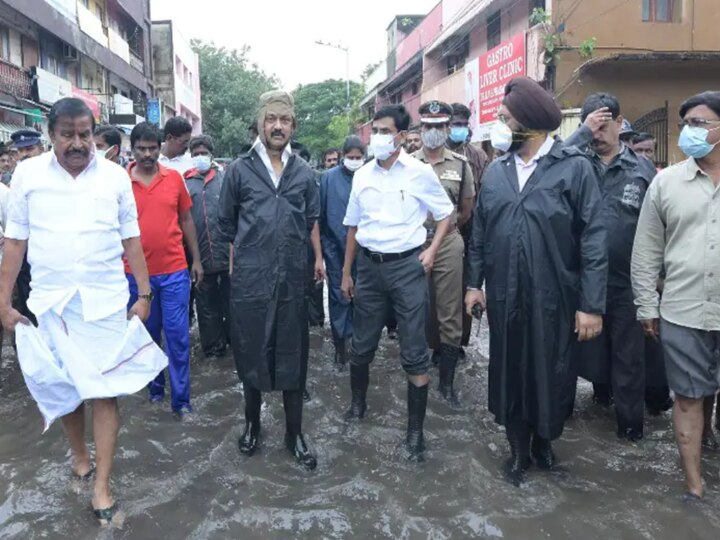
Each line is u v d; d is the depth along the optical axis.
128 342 3.11
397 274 3.67
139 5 29.94
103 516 2.95
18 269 3.01
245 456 3.63
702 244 3.08
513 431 3.37
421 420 3.66
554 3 12.77
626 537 2.82
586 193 3.18
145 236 4.11
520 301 3.23
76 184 2.95
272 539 2.82
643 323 3.41
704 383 3.10
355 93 44.84
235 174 3.51
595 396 4.47
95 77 24.58
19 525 2.90
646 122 12.81
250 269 3.47
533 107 3.16
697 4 13.01
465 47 20.05
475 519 2.94
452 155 4.86
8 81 15.54
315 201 3.70
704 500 3.12
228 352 5.89
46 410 3.07
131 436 3.89
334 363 5.46
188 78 42.38
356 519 2.98
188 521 2.95
